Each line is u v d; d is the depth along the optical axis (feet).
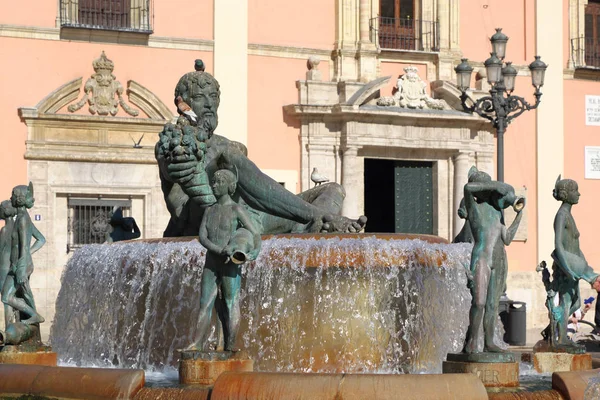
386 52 131.75
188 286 50.75
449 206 133.69
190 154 53.36
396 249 49.73
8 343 48.21
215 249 39.78
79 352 56.03
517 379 39.65
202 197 53.72
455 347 51.85
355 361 49.14
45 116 114.83
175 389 37.81
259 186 54.65
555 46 140.67
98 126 116.88
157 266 51.70
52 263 114.52
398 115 128.67
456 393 35.24
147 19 120.57
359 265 49.16
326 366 48.98
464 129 133.69
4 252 50.21
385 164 143.54
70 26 116.16
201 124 55.83
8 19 115.03
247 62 125.90
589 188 141.49
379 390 35.12
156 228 118.62
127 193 117.80
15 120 114.73
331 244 49.29
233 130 125.18
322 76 129.70
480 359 39.52
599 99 142.82
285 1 128.26
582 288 128.36
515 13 139.74
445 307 51.24
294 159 127.54
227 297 40.16
